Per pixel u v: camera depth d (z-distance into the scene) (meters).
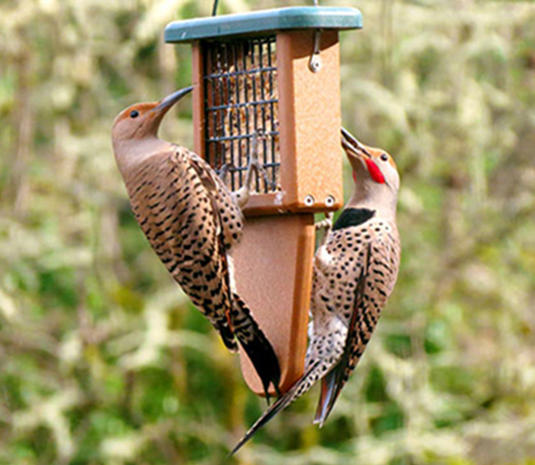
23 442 14.23
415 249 14.95
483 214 14.93
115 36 14.30
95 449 14.15
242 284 7.56
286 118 7.29
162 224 7.40
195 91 7.92
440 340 14.93
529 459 14.54
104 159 14.30
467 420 14.86
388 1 13.70
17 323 13.98
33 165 14.34
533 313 15.28
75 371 14.45
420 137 14.20
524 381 14.91
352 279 8.02
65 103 13.91
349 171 13.81
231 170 7.91
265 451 14.51
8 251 13.85
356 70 14.16
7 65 13.97
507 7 14.23
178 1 11.59
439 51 14.10
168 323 14.85
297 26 7.21
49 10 12.45
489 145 14.73
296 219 7.40
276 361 7.39
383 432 14.34
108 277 14.64
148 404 14.67
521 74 15.07
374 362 14.29
